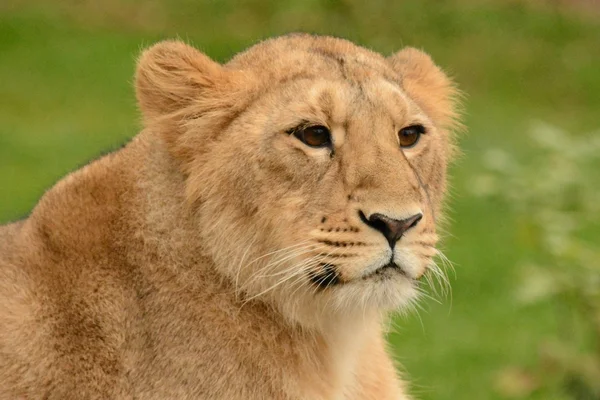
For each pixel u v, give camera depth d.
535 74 32.78
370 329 9.31
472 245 20.81
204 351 8.41
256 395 8.53
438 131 9.48
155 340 8.41
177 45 8.90
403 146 8.83
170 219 8.55
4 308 8.66
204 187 8.52
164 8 35.19
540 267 13.66
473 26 34.38
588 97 31.77
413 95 9.40
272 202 8.43
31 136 26.44
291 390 8.66
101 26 34.12
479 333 17.30
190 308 8.45
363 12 32.72
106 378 8.44
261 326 8.62
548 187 13.12
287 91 8.55
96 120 27.92
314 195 8.38
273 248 8.49
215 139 8.66
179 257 8.50
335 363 9.03
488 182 13.70
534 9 35.94
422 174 8.93
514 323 17.64
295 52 8.91
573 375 13.55
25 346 8.55
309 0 32.81
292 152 8.39
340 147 8.43
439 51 33.19
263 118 8.50
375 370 9.66
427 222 8.52
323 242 8.31
